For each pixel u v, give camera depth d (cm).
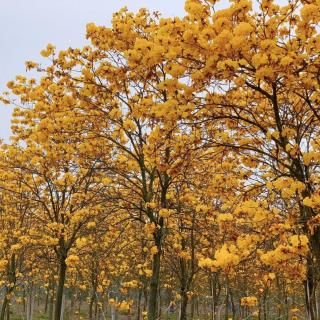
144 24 766
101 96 784
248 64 487
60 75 775
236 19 461
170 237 1073
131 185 952
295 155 497
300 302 1486
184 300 959
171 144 644
